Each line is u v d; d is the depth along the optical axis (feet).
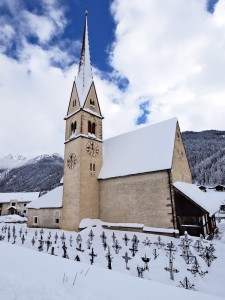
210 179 419.13
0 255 32.76
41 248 62.18
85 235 90.02
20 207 310.45
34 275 23.15
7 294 17.65
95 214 111.75
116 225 101.91
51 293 18.28
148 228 91.35
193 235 84.43
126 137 128.67
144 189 98.48
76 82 134.41
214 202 107.24
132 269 42.06
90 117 125.80
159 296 19.12
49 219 120.37
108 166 120.06
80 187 109.60
